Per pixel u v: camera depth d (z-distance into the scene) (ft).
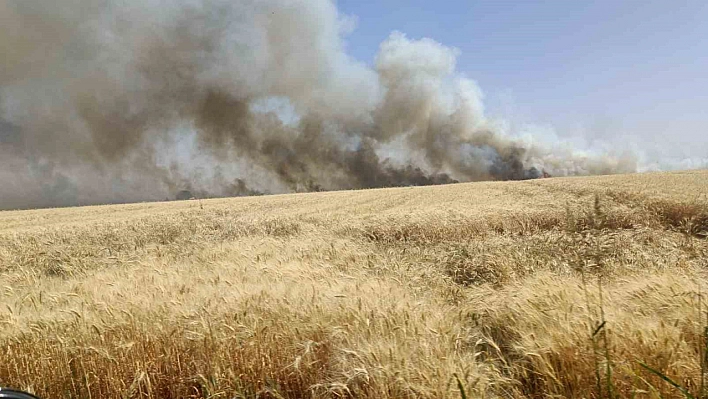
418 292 19.61
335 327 12.39
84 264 33.40
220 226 61.93
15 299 18.25
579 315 11.93
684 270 20.31
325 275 20.11
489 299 16.10
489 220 53.16
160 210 141.08
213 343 12.39
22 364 12.75
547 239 32.14
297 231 55.77
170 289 18.01
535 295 14.34
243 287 17.51
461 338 12.17
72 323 13.61
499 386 10.18
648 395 9.09
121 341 12.51
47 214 156.04
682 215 51.62
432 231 50.11
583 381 9.77
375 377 9.78
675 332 10.56
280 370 11.86
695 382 9.20
